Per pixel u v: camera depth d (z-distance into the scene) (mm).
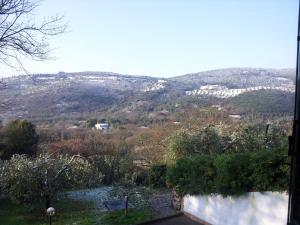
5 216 12594
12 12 5762
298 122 2488
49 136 25031
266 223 6879
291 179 2520
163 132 19422
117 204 12297
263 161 6859
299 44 2506
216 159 7996
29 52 6121
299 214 2428
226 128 16609
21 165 13570
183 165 9086
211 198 8258
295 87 2529
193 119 19297
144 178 17125
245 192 7320
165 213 10398
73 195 15102
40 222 11633
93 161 18578
